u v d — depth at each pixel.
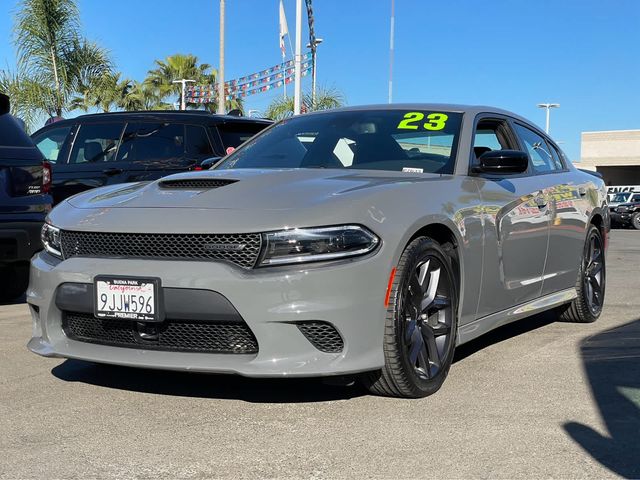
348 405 3.38
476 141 4.36
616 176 41.06
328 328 3.12
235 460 2.76
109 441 2.96
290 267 3.08
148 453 2.83
